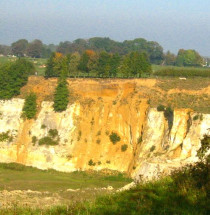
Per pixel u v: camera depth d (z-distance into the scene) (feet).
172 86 266.36
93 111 270.26
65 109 275.80
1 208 86.99
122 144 256.93
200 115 228.22
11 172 242.99
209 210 70.79
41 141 266.16
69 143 262.88
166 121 246.27
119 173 241.14
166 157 223.30
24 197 157.07
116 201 76.54
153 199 74.95
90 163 250.57
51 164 255.91
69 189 195.42
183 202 73.31
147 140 243.40
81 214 73.10
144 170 216.74
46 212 78.43
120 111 264.52
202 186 75.87
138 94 267.59
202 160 88.38
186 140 224.53
